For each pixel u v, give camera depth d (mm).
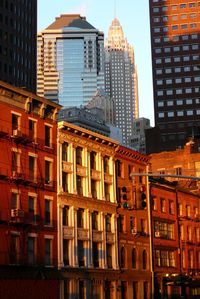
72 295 59594
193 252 88312
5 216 52812
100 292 64438
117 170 72875
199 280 83250
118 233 70188
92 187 67188
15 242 53812
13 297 51688
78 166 64938
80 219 64000
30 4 188125
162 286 77250
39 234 56688
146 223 77188
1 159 53625
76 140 64938
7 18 170250
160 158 114500
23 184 55688
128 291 69812
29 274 54219
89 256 63625
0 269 50844
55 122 62188
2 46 165750
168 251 81188
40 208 57469
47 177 59875
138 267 73062
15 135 54938
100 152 69312
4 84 54406
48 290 56469
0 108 54344
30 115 58406
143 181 78250
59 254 59000
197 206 93438
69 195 61750
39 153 58781
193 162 110375
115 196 70750
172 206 85250
